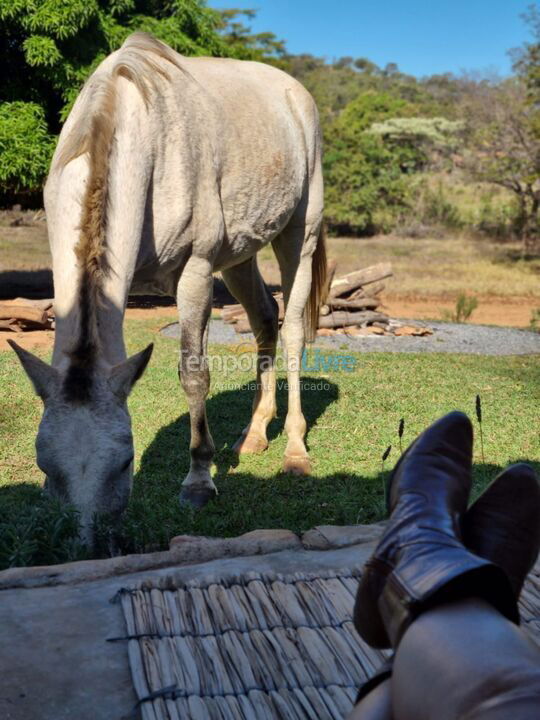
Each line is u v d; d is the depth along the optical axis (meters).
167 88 3.87
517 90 24.34
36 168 11.25
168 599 2.28
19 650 2.03
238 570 2.54
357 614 1.06
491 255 22.97
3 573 2.46
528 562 1.18
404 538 1.02
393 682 0.91
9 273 16.23
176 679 1.89
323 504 4.27
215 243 4.14
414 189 29.48
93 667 1.97
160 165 3.77
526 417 6.14
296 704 1.82
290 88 5.11
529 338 10.52
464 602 0.92
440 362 8.38
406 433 5.74
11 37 12.07
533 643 0.86
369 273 10.57
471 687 0.78
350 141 27.72
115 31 12.28
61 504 2.82
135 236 3.49
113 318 3.24
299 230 5.26
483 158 23.70
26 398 6.50
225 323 10.76
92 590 2.39
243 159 4.37
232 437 5.68
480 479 4.48
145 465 4.96
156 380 7.20
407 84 66.62
